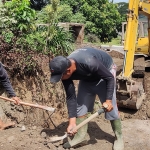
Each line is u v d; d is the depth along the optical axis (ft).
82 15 63.67
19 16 19.75
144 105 21.70
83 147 14.61
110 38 72.69
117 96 20.61
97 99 20.98
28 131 15.60
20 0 20.40
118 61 33.76
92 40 60.13
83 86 13.84
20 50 18.74
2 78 13.99
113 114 13.89
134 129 17.22
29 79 18.83
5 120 17.60
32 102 18.57
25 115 18.11
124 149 14.67
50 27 21.06
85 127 14.29
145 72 29.91
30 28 20.63
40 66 19.12
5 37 18.78
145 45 30.17
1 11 19.97
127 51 21.77
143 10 24.09
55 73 11.23
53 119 18.79
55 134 15.74
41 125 18.20
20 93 18.47
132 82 20.58
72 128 12.91
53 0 21.61
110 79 12.39
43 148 13.71
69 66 11.57
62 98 19.77
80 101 13.96
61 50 21.13
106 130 16.79
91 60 11.91
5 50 18.35
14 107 17.94
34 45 19.92
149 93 23.93
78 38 30.60
